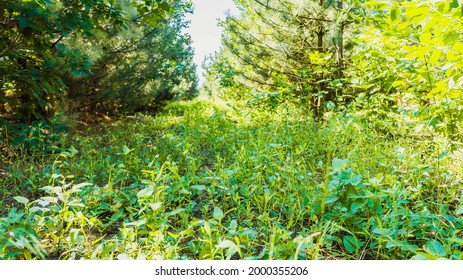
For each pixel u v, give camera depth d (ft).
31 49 14.88
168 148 14.71
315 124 18.44
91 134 21.79
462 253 5.20
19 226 5.92
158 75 37.86
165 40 34.22
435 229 6.59
